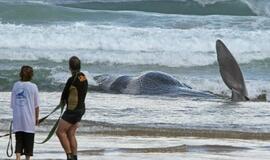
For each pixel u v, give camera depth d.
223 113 59.91
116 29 102.19
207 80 80.56
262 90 77.12
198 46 98.94
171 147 43.88
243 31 106.69
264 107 64.12
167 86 74.75
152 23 113.19
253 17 118.94
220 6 136.75
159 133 49.78
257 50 99.88
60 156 39.47
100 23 112.19
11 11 114.19
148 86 74.44
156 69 88.75
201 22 113.50
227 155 41.56
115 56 91.50
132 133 49.44
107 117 56.34
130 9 135.38
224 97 72.75
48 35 98.38
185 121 55.47
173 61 91.88
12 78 77.44
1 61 86.94
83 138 46.53
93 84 76.12
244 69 91.31
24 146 36.09
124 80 75.75
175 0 136.25
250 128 53.25
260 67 93.06
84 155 40.12
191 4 135.88
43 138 45.94
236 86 69.88
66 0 132.88
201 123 54.72
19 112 35.91
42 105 61.50
